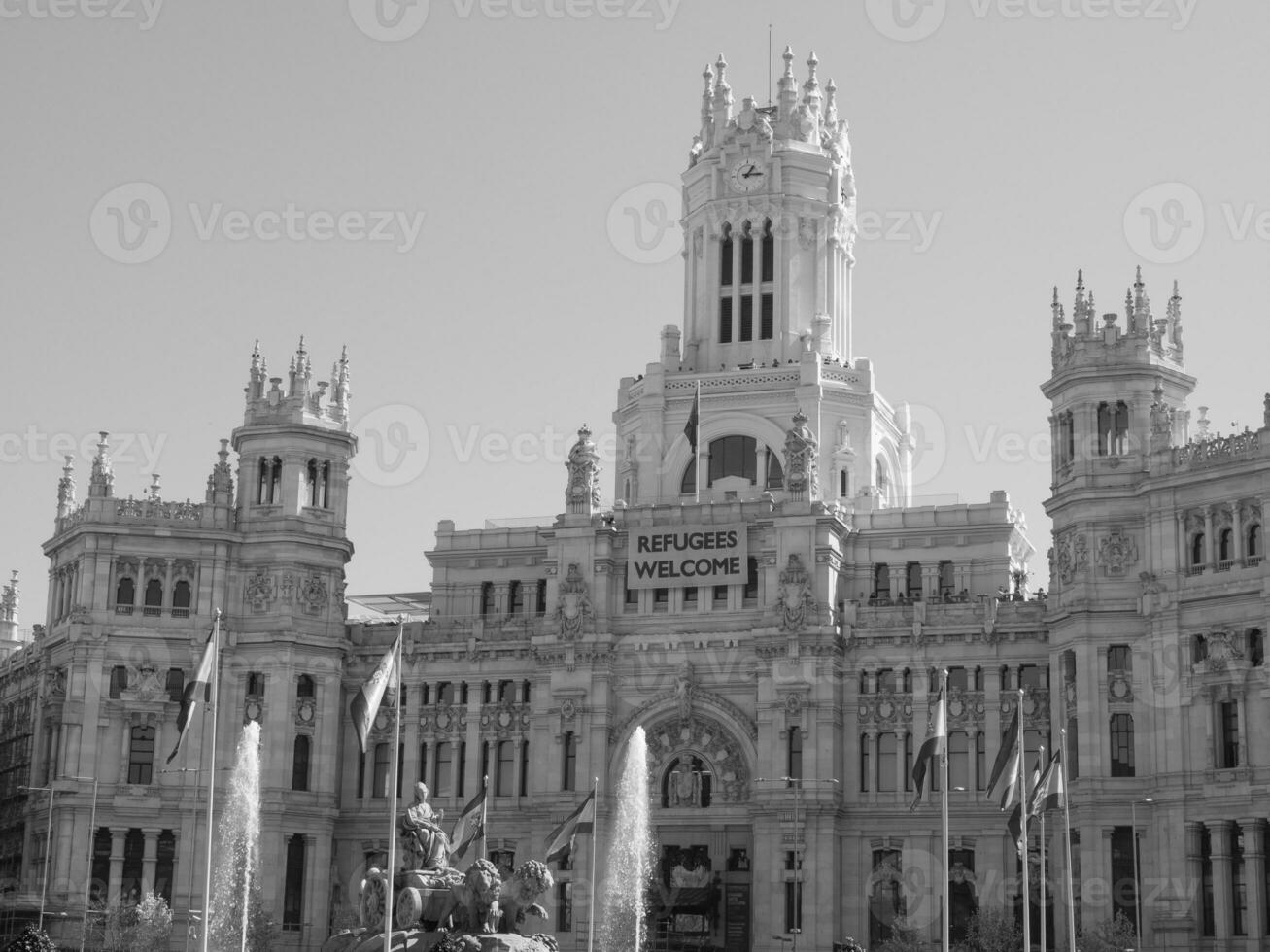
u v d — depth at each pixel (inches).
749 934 6171.3
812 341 7086.6
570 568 6530.5
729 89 7529.5
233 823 6387.8
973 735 6171.3
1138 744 5733.3
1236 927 5452.8
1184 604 5693.9
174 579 6619.1
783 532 6353.3
